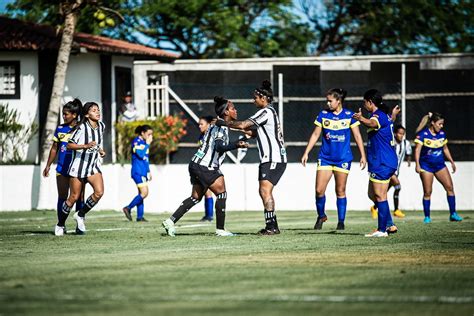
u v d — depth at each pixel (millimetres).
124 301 13891
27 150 48031
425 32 74188
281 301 13812
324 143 28062
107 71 49719
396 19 73938
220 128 25297
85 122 25859
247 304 13547
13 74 48906
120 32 69312
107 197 42938
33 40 48344
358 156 43906
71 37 44781
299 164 43000
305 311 12914
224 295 14406
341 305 13438
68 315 12719
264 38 73188
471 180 42594
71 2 44469
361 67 50844
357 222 33094
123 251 21578
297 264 18422
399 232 26703
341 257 19703
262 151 25312
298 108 44312
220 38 69625
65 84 49062
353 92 44125
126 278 16422
